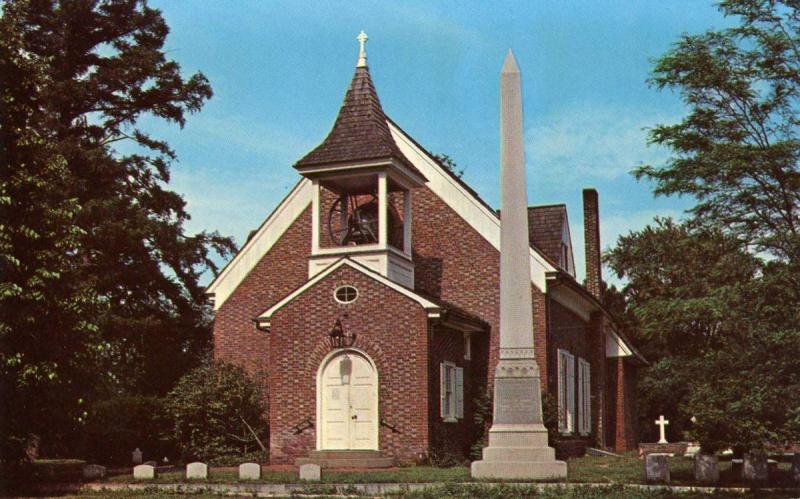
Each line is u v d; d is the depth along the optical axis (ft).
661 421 140.67
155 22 126.82
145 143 128.57
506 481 68.44
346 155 96.58
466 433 98.12
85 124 123.03
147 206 128.47
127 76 119.34
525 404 71.51
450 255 105.40
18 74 71.97
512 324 72.43
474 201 105.50
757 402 62.95
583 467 83.92
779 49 65.46
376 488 67.82
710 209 67.31
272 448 91.97
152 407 110.22
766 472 68.39
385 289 90.84
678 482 69.10
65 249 72.08
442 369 92.89
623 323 181.68
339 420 90.43
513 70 74.23
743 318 63.00
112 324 106.73
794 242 62.08
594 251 143.23
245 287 111.45
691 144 67.05
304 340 92.58
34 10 116.37
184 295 133.18
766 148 63.87
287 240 111.14
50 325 69.00
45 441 101.55
